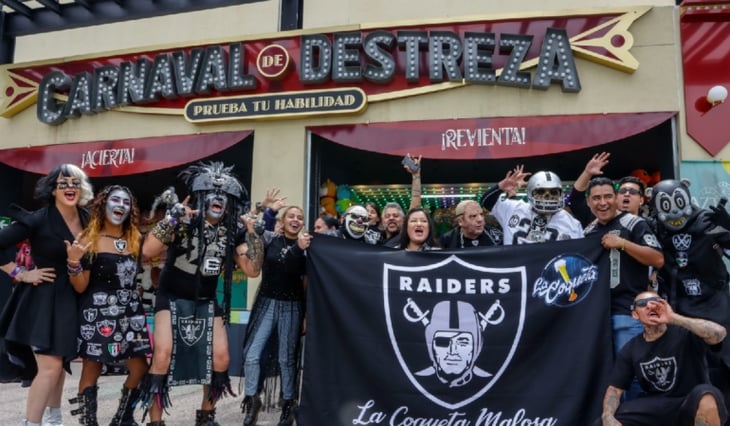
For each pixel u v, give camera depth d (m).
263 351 4.92
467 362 4.03
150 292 9.63
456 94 8.78
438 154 8.64
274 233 5.12
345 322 4.17
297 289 4.94
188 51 9.77
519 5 10.44
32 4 12.24
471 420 3.92
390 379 4.04
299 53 9.27
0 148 10.41
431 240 4.69
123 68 9.81
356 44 9.01
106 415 5.61
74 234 4.23
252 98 9.25
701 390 3.35
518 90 8.62
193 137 9.52
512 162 11.06
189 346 4.30
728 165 7.93
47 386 3.97
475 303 4.12
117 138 9.85
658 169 10.81
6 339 3.93
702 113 8.09
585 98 8.43
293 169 9.13
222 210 4.43
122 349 4.18
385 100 8.94
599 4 10.27
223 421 5.38
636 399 3.66
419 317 4.14
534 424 3.84
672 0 10.05
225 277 4.47
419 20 9.01
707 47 8.23
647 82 8.30
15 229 4.00
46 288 4.03
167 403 4.55
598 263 4.07
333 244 4.39
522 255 4.18
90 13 10.98
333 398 4.07
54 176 4.21
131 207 4.45
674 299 4.12
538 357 3.98
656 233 4.24
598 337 3.93
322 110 9.00
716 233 4.00
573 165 11.14
